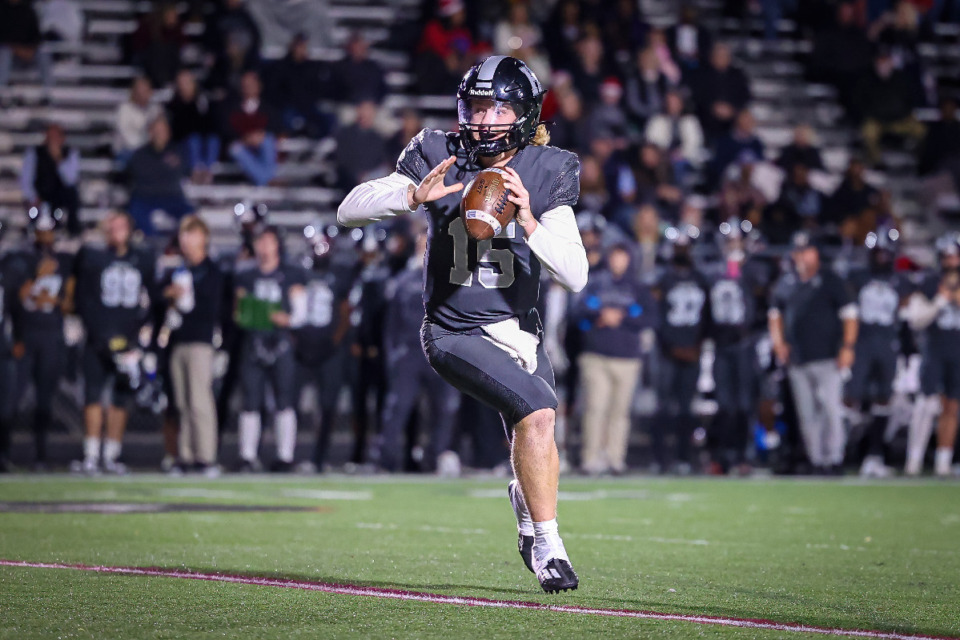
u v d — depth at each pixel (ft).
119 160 120.47
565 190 34.76
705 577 41.27
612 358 94.48
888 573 43.45
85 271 88.22
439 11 137.59
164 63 130.21
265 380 92.63
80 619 31.04
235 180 124.98
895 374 101.60
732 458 100.73
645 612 33.24
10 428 90.22
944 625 32.50
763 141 138.82
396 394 91.76
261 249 91.86
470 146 34.99
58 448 100.63
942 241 104.06
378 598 34.71
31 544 46.55
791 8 159.43
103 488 74.90
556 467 34.14
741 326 98.32
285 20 137.39
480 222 32.83
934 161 143.43
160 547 46.32
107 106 133.69
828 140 148.97
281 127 125.18
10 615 31.53
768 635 30.09
